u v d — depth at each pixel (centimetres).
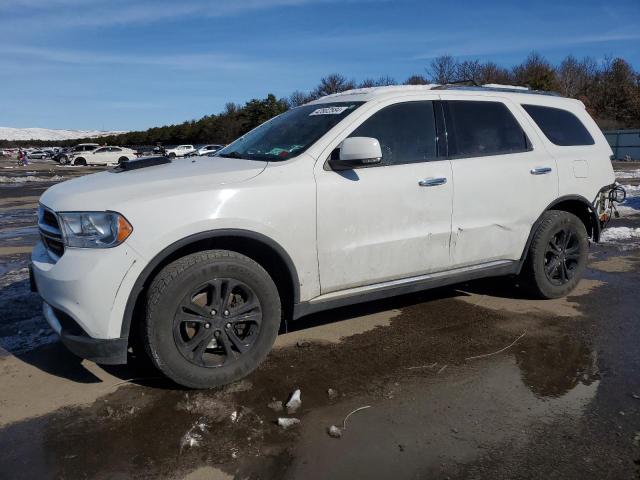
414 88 418
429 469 248
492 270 443
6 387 331
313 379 337
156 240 299
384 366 356
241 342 333
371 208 369
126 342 301
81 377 344
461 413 296
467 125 429
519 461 253
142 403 309
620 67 5738
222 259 315
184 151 5256
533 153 459
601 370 348
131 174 345
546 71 5669
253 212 325
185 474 246
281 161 355
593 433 275
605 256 667
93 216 296
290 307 360
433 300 494
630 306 474
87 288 291
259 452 261
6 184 2236
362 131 378
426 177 392
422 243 395
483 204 423
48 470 250
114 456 260
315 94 6091
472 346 389
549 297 487
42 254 336
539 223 464
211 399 312
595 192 495
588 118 515
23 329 427
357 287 380
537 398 312
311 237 349
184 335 321
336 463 252
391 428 282
